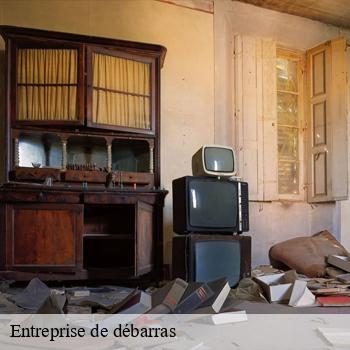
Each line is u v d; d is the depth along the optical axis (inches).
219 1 176.9
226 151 128.1
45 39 132.0
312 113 189.0
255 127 179.0
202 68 171.9
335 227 189.3
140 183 141.9
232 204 126.3
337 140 178.4
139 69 143.3
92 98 134.7
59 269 124.0
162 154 163.2
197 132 169.2
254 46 181.2
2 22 144.7
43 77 133.1
